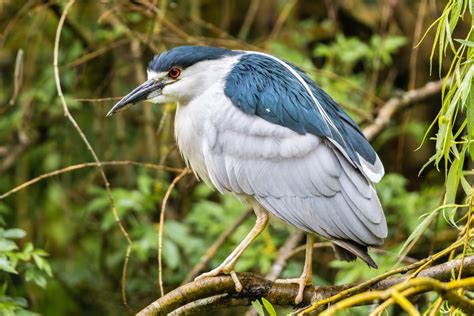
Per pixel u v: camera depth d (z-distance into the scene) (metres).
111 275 12.32
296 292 6.93
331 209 7.43
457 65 5.73
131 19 12.24
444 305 5.77
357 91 11.49
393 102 10.91
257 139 7.73
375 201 7.33
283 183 7.62
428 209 10.74
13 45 13.14
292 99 7.75
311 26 13.73
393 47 11.76
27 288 11.55
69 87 12.59
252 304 6.42
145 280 11.87
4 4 12.63
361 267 9.45
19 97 12.84
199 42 10.98
